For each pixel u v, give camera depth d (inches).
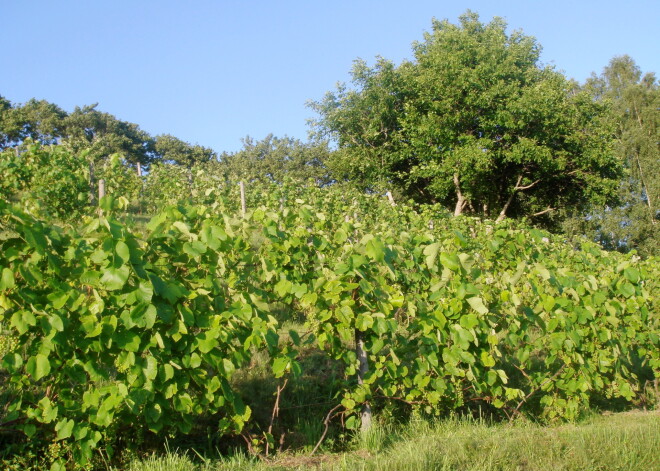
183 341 147.2
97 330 131.8
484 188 854.5
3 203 125.1
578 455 162.9
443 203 967.0
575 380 214.5
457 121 803.4
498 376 204.4
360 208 569.0
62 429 132.3
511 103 770.2
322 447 170.1
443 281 193.2
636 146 1336.1
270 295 195.2
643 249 1162.6
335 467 147.1
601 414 233.3
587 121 847.1
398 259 197.0
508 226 393.7
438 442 166.7
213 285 155.1
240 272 171.9
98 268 140.6
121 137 1658.5
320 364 230.5
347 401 176.9
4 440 142.4
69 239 138.9
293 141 1908.2
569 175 878.4
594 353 224.7
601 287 237.5
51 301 130.9
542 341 215.9
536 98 770.2
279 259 190.5
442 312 192.1
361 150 900.0
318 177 1747.0
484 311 189.0
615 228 1175.6
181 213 164.2
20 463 134.2
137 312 135.0
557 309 215.9
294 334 173.3
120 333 136.6
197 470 142.9
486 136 824.3
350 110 887.1
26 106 1599.4
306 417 188.9
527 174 893.2
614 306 230.4
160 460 141.6
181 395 146.1
